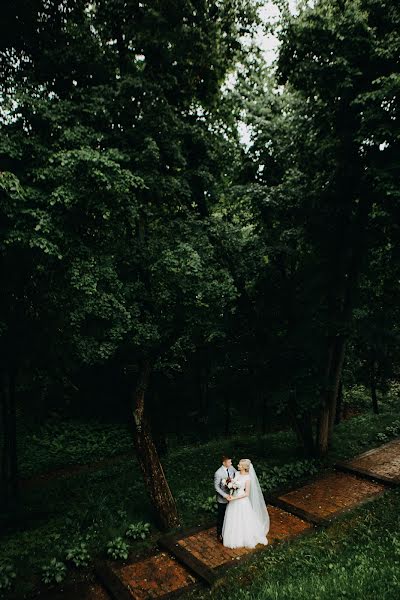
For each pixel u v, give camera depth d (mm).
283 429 19156
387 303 13258
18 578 7391
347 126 10031
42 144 6676
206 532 8625
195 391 20875
